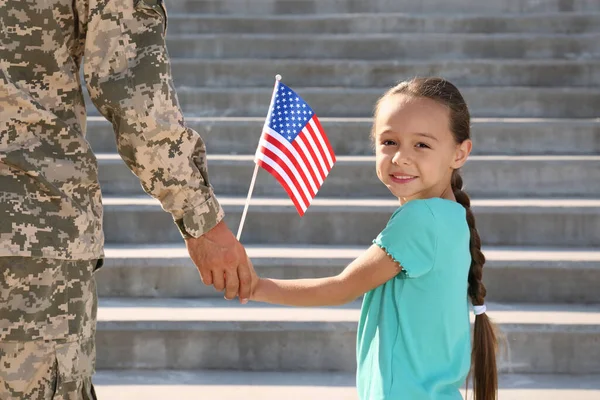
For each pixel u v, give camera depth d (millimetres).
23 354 2002
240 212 5250
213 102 6645
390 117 2416
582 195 5773
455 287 2336
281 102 2797
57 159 2068
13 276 1991
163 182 2201
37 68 2080
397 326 2332
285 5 7867
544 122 6246
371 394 2314
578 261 4715
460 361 2334
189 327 4199
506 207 5262
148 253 4875
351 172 5727
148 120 2129
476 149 6223
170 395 3855
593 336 4195
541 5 7824
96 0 2127
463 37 7266
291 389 3943
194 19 7590
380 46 7289
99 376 4109
